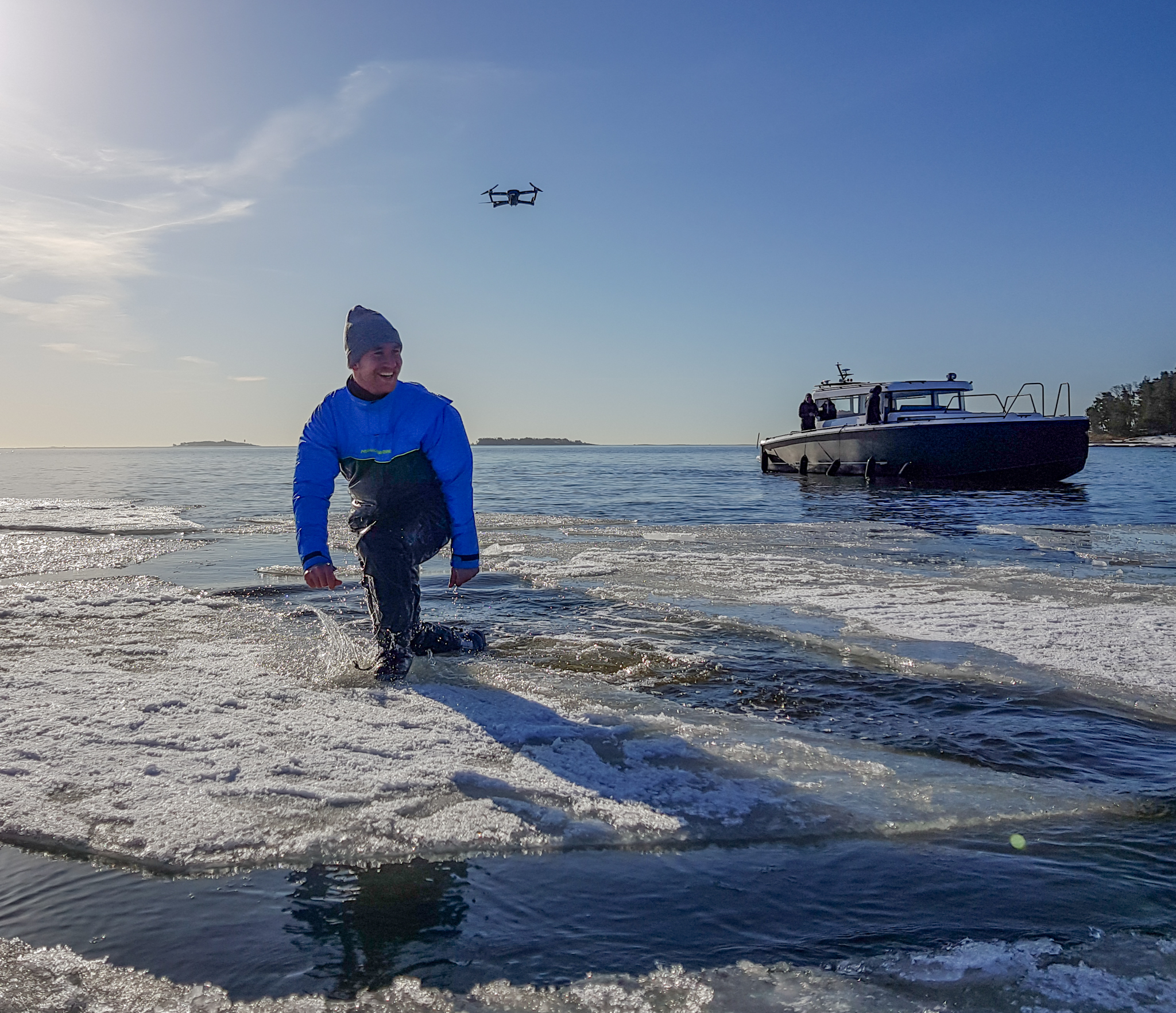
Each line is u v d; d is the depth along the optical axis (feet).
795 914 5.51
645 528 33.24
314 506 11.27
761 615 15.21
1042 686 10.82
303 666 11.67
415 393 11.34
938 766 8.18
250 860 6.22
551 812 7.06
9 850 6.40
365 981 4.78
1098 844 6.54
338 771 7.80
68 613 15.37
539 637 13.74
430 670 11.55
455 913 5.53
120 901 5.66
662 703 10.11
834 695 10.57
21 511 42.68
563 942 5.17
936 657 12.16
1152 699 10.22
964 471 66.64
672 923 5.40
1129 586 18.33
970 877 6.00
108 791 7.35
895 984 4.73
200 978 4.81
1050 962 4.94
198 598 16.78
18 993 4.67
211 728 8.93
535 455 407.23
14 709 9.49
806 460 84.43
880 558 23.47
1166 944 5.12
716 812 7.10
